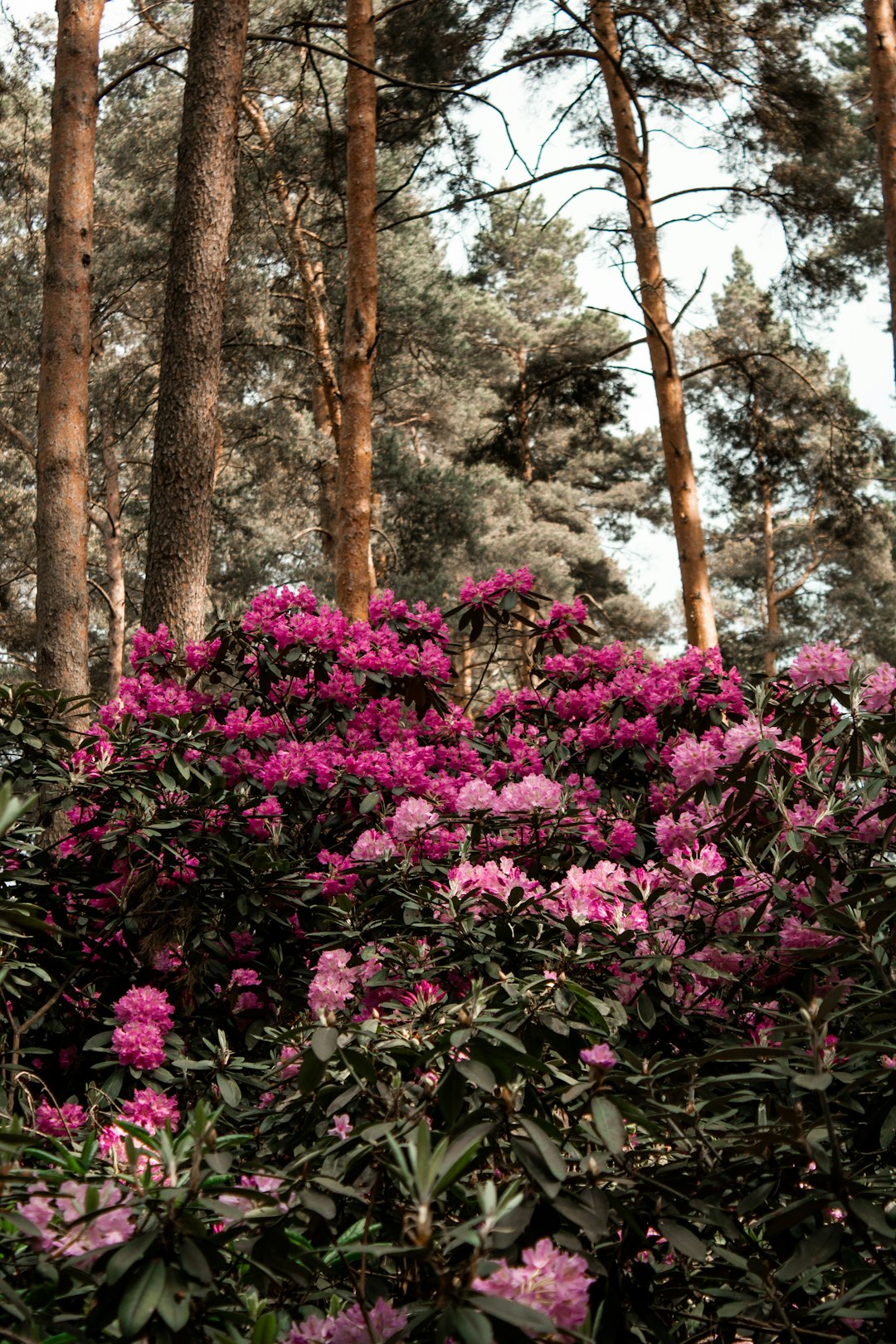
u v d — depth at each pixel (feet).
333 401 55.72
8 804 4.74
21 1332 4.18
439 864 10.22
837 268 46.88
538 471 95.40
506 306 87.25
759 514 94.94
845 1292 5.52
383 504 67.26
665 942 7.66
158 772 11.23
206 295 21.12
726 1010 8.36
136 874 11.26
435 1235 4.13
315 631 14.52
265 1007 10.93
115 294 59.72
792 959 7.99
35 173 53.62
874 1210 4.87
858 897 6.66
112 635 68.44
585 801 13.19
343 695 14.37
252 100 50.14
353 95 30.53
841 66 68.18
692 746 9.45
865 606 92.27
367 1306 4.82
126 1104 8.14
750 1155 5.44
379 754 12.71
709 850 8.21
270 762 12.48
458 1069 4.92
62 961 10.02
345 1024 5.74
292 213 53.21
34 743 10.91
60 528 23.09
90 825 11.15
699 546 38.88
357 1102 5.61
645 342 40.60
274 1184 5.02
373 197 29.99
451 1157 4.37
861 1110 6.15
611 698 14.82
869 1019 6.25
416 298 55.72
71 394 23.65
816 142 43.73
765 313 76.84
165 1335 4.04
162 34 43.06
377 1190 5.14
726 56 41.88
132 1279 4.01
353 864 9.82
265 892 10.80
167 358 20.89
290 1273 4.66
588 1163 4.93
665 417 39.96
